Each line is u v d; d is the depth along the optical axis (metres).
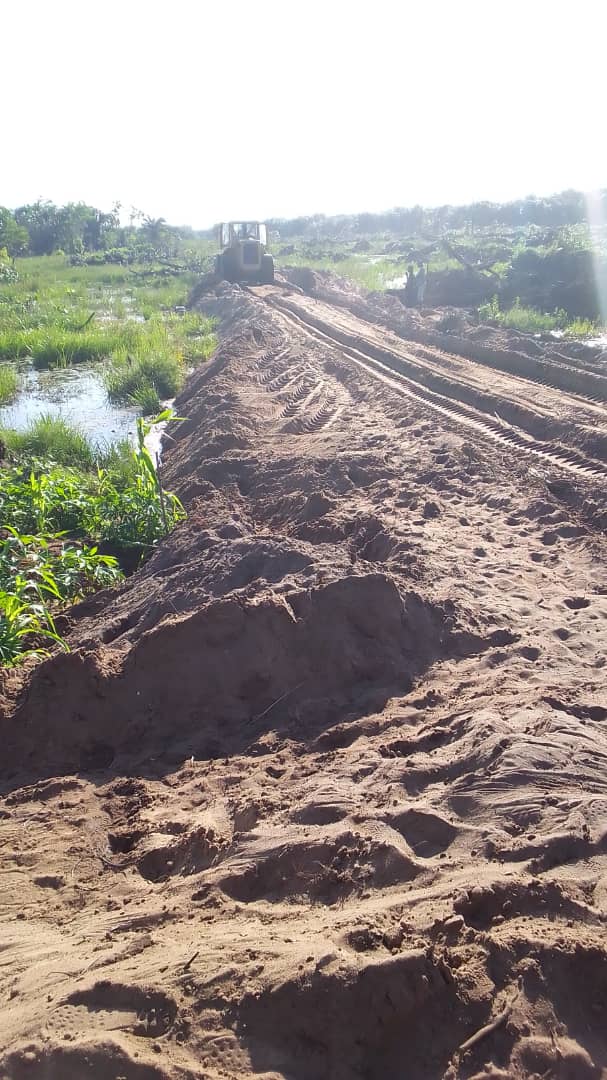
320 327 22.39
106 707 5.60
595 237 43.34
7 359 23.89
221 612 5.80
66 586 8.91
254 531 9.22
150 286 42.50
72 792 5.02
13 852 4.43
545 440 11.77
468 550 7.81
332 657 5.80
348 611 5.93
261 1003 2.80
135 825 4.56
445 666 5.81
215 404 14.96
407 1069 2.67
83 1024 2.82
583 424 11.73
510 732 4.46
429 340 19.42
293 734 5.33
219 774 4.93
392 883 3.46
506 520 8.77
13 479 12.16
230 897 3.64
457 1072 2.63
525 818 3.75
